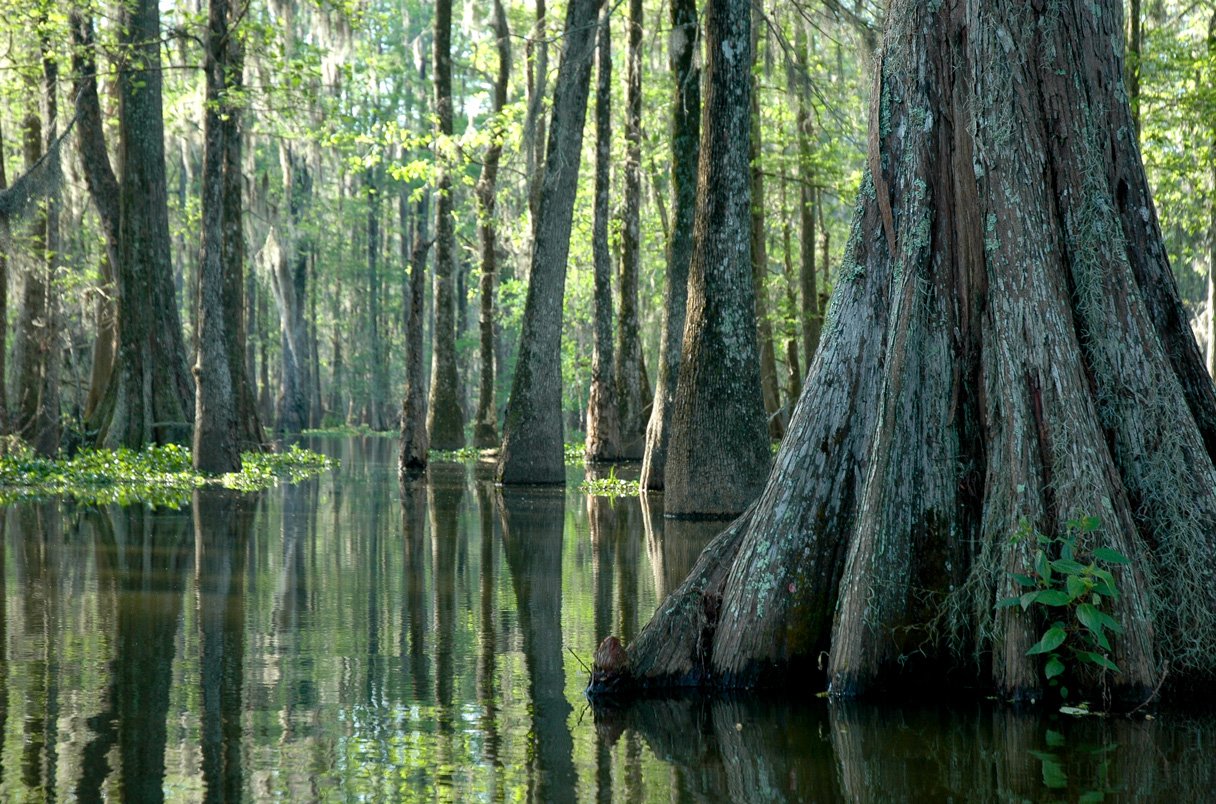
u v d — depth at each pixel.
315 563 10.29
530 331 21.05
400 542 11.84
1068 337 5.72
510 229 32.50
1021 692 5.47
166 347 23.23
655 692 5.82
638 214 30.39
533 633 7.21
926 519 5.80
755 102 28.08
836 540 5.99
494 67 35.69
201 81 29.55
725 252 14.77
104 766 4.47
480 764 4.55
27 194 20.97
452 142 24.95
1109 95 6.28
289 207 45.59
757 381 14.93
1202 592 5.54
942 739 4.89
